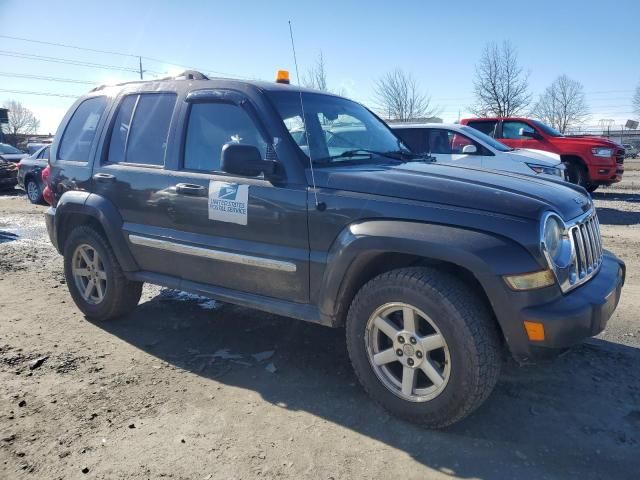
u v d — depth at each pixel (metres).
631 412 3.34
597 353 4.16
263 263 3.67
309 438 3.10
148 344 4.43
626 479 2.72
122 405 3.46
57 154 5.20
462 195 3.10
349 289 3.42
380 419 3.29
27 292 5.91
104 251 4.67
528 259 2.88
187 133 4.18
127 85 4.80
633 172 26.30
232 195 3.78
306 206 3.46
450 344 2.97
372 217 3.23
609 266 3.62
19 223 11.00
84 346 4.39
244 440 3.08
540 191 3.32
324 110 4.17
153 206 4.27
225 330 4.72
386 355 3.26
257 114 3.79
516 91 33.88
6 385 3.72
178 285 4.27
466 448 2.99
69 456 2.93
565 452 2.95
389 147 4.43
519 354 2.96
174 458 2.91
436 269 3.15
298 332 4.66
